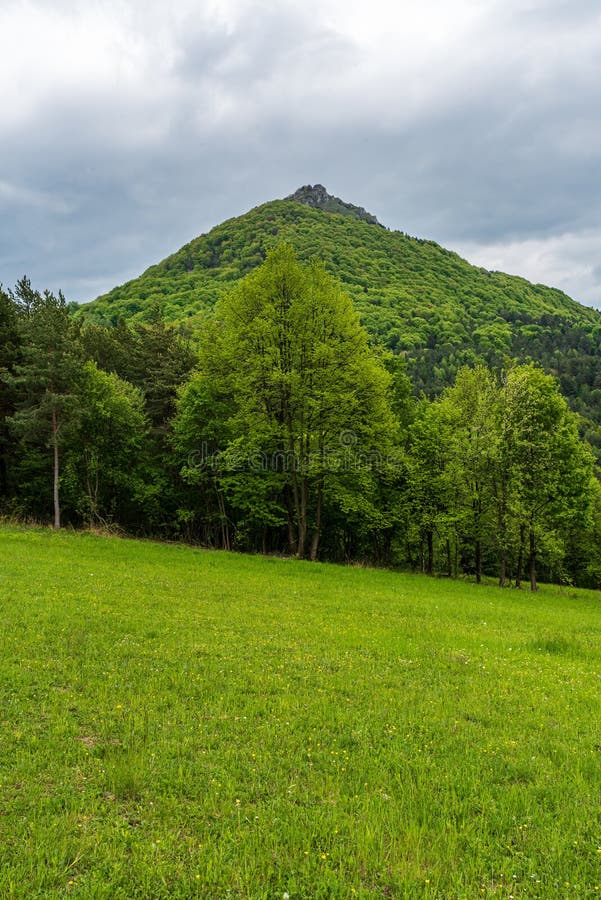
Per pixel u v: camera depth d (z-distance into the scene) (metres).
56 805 5.73
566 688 11.57
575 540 54.69
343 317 33.34
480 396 38.84
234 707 8.75
